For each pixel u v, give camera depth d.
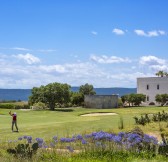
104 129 30.34
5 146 18.73
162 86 101.44
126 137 17.61
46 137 26.45
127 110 65.88
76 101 100.69
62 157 14.15
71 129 31.64
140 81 105.56
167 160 14.02
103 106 92.81
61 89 88.50
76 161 13.53
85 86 118.69
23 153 13.93
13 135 29.75
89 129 30.94
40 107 86.06
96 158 13.99
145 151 14.98
